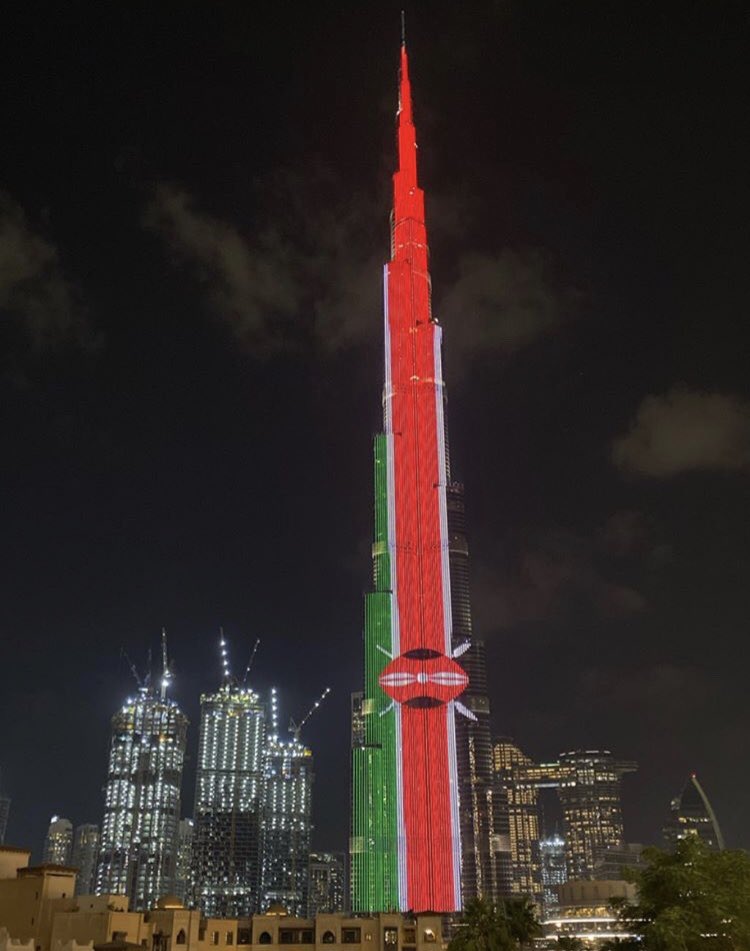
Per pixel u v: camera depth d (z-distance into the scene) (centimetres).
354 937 17850
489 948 12550
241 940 17762
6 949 12006
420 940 17825
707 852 11456
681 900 10575
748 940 10169
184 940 16250
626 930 11975
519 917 13038
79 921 15200
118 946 14138
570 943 13525
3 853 17112
